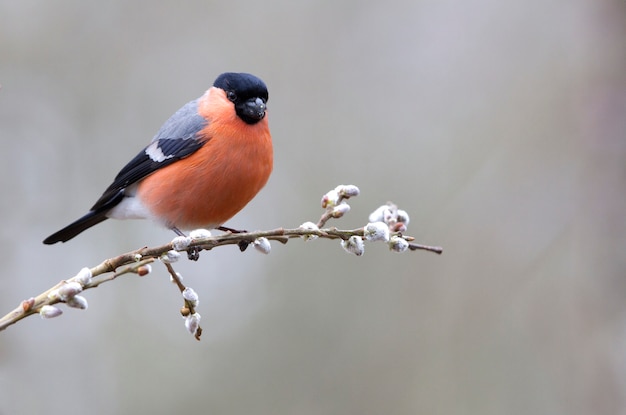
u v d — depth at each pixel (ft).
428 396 36.68
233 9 45.91
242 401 38.29
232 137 26.18
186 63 44.73
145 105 43.75
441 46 46.39
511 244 37.88
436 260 38.78
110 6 44.27
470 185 39.37
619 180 37.37
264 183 27.61
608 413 34.78
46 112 42.50
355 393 37.81
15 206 40.55
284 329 39.70
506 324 37.04
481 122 43.45
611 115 38.17
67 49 43.24
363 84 45.62
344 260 40.50
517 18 45.62
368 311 39.19
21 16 42.93
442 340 37.40
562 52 43.09
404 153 43.57
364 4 46.75
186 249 18.42
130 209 28.12
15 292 38.68
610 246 36.83
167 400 38.17
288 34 46.01
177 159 26.35
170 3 45.11
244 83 26.45
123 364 38.68
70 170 42.11
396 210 20.40
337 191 19.81
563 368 35.86
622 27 38.68
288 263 41.11
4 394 35.12
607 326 35.86
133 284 40.75
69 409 36.81
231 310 40.83
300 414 37.81
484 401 36.09
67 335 38.37
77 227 28.89
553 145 39.65
